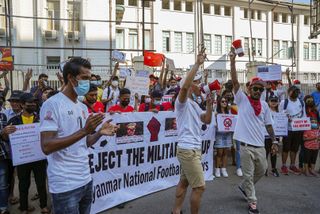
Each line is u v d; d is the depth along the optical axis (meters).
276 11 40.50
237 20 38.22
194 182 4.48
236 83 5.48
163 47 34.59
